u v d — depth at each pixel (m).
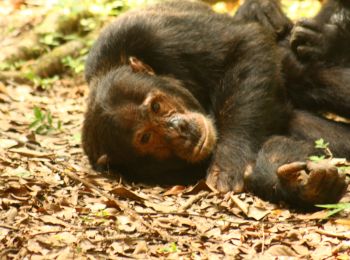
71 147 14.20
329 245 9.30
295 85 13.92
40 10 24.27
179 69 13.22
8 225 9.66
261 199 11.37
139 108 12.26
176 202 11.30
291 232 9.59
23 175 11.56
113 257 8.83
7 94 18.16
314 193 10.36
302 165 10.45
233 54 13.16
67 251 8.84
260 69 12.93
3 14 24.70
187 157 12.36
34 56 21.72
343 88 13.55
